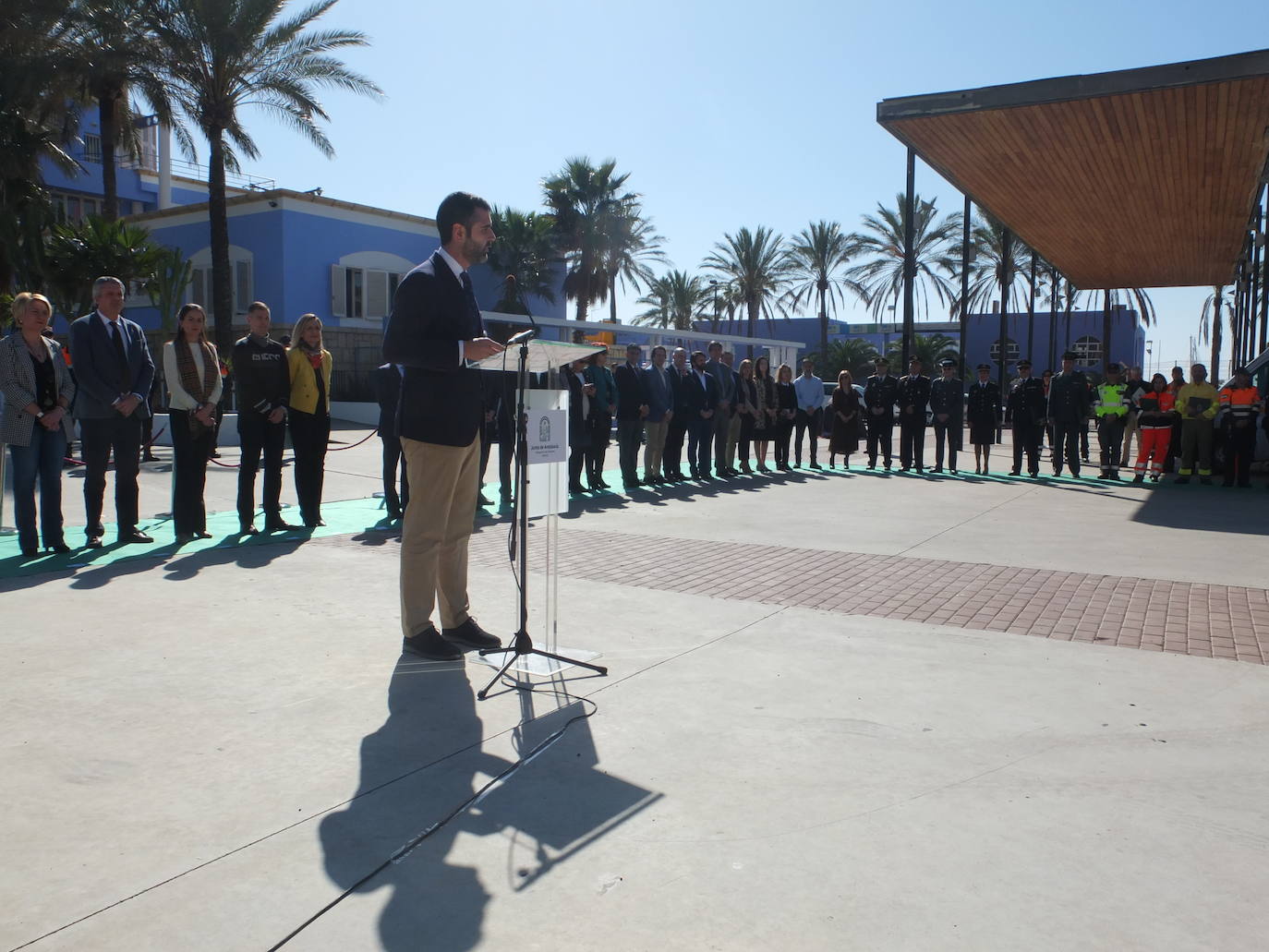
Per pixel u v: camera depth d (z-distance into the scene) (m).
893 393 14.39
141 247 21.30
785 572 6.36
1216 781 3.01
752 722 3.50
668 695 3.80
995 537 8.00
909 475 13.92
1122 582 6.15
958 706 3.70
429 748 3.22
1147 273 24.70
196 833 2.60
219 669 4.05
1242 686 3.97
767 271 45.84
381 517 8.65
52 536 6.52
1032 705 3.71
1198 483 12.87
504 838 2.60
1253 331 20.30
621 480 12.49
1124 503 10.52
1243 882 2.39
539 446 4.23
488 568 6.39
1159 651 4.51
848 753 3.22
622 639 4.64
